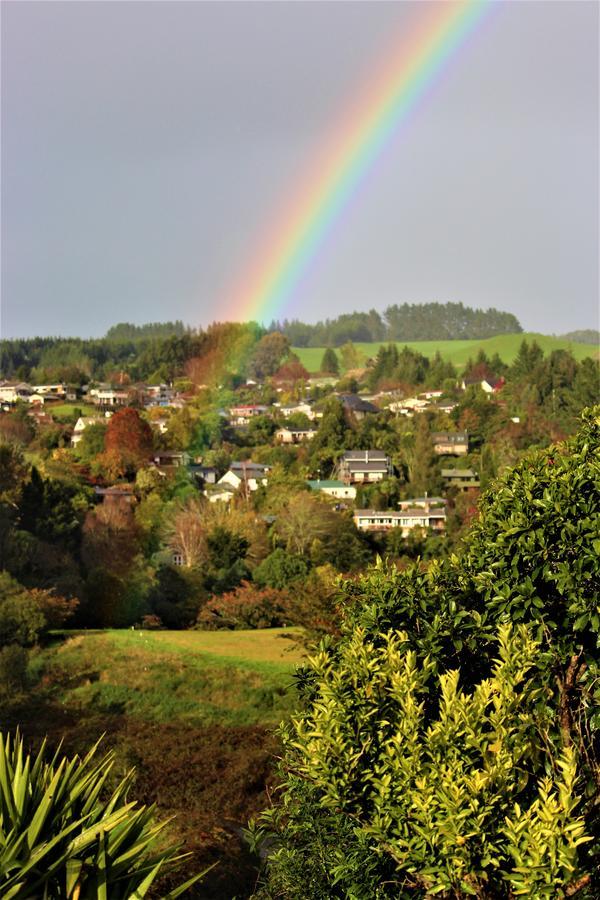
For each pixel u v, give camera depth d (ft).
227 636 151.74
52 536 221.25
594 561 29.27
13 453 301.84
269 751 94.12
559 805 23.88
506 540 31.30
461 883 24.79
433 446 425.28
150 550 234.58
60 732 105.29
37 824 23.75
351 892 27.55
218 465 412.77
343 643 33.73
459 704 26.78
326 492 372.38
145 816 26.14
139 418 384.27
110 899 23.85
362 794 27.89
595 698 30.50
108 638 143.84
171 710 116.26
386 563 35.50
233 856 61.00
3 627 137.18
